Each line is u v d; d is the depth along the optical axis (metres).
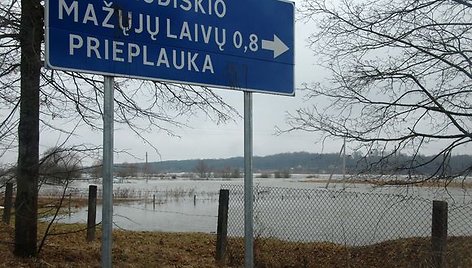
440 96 6.30
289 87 3.99
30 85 7.41
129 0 3.26
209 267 8.02
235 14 3.73
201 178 118.25
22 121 7.47
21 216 7.42
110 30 3.17
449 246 6.77
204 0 3.59
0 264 6.70
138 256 8.45
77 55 3.05
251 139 3.81
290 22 4.03
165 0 3.41
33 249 7.48
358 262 7.93
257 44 3.83
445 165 6.28
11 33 7.33
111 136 3.12
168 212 28.83
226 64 3.66
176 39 3.44
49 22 2.97
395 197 7.17
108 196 3.06
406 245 7.99
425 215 13.20
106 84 3.17
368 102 6.56
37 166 7.54
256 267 8.02
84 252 8.27
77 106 7.78
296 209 17.52
